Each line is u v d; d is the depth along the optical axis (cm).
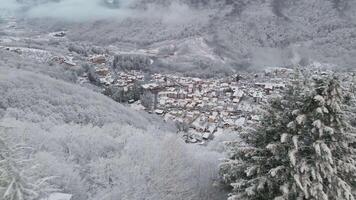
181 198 1219
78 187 1117
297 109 855
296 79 917
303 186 822
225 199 1285
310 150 868
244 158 1012
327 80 812
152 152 1391
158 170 1273
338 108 802
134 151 1444
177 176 1276
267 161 918
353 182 904
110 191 1173
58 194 891
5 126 589
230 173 1026
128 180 1220
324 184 862
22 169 538
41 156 1139
